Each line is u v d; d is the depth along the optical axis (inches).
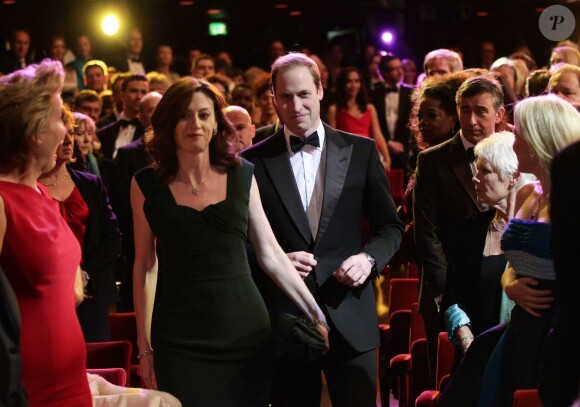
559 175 141.4
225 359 205.2
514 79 426.9
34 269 173.5
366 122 533.0
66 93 636.1
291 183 225.3
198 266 204.8
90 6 750.5
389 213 229.3
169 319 205.9
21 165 175.0
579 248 140.9
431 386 249.9
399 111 553.3
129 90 433.1
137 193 209.2
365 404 224.8
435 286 246.5
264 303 214.2
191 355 204.2
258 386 208.2
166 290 208.2
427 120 273.1
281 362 224.5
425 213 252.1
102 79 574.9
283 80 222.8
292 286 211.5
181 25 788.0
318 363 227.1
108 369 218.2
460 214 248.8
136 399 194.9
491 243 213.8
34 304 174.6
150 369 212.4
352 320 223.5
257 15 797.2
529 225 181.5
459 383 197.2
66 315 179.2
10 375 155.5
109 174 351.6
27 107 171.6
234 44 802.2
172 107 203.3
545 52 757.3
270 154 228.1
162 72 671.1
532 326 182.7
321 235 223.6
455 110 270.2
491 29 772.6
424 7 773.3
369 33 773.9
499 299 211.5
